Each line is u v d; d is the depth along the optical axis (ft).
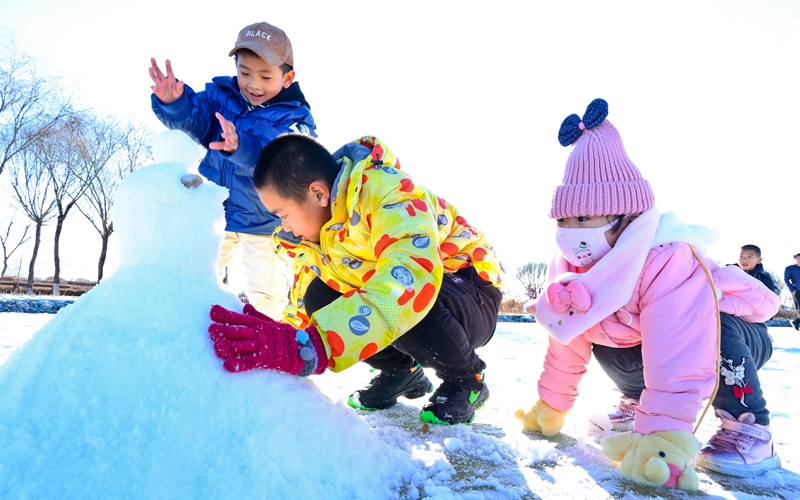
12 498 2.94
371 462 4.15
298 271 6.40
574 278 5.84
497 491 4.20
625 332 5.66
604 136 5.67
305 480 3.57
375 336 4.36
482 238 6.57
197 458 3.32
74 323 3.63
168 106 8.58
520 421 6.23
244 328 3.80
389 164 5.35
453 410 5.91
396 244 4.84
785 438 6.38
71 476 3.07
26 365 3.46
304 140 5.22
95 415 3.27
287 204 5.19
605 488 4.45
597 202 5.50
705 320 5.10
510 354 14.65
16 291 63.87
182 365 3.55
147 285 3.86
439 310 5.67
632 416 6.64
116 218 4.17
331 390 7.79
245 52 9.21
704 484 4.74
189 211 4.16
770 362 15.49
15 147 56.90
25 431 3.18
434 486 4.13
